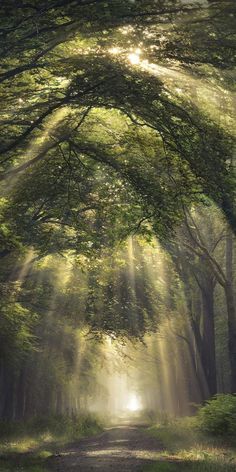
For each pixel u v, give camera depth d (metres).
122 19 14.77
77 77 16.20
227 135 17.08
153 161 19.83
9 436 33.44
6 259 28.52
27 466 17.69
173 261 41.41
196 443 23.47
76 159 21.44
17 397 46.16
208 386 43.62
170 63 15.88
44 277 32.22
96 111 19.78
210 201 24.45
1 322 28.95
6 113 18.08
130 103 16.53
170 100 16.88
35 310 33.56
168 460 18.81
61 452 24.52
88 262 29.72
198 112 16.84
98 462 18.61
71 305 34.56
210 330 43.62
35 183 22.14
